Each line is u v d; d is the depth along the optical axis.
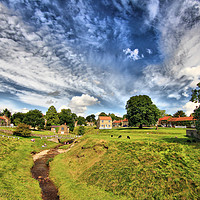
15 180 23.31
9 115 128.25
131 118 66.75
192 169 19.72
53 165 34.00
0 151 35.25
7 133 63.56
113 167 24.34
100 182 22.08
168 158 22.67
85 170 27.03
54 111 119.06
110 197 18.56
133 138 36.94
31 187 22.67
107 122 92.94
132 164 23.42
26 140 58.22
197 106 26.12
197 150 23.97
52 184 25.44
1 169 25.95
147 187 18.67
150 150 25.84
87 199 18.67
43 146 56.09
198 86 25.53
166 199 16.55
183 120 84.94
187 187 17.31
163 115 127.06
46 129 109.12
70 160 34.31
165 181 18.75
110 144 32.19
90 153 32.94
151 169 21.19
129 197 18.12
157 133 50.78
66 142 72.38
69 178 25.86
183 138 33.16
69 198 19.73
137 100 66.19
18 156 36.78
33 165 34.91
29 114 94.56
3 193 18.22
